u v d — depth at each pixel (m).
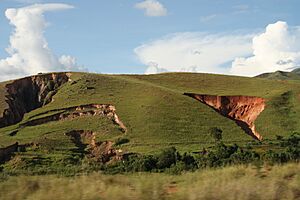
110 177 20.20
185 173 22.58
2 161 130.50
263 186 16.47
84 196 15.93
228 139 149.12
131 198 15.73
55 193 16.58
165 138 147.75
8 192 17.11
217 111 182.00
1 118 175.62
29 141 144.25
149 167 71.88
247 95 185.00
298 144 114.88
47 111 174.88
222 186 16.56
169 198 15.86
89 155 140.25
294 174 19.48
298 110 172.75
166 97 179.75
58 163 125.69
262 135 157.62
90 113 171.75
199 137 150.50
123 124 159.00
